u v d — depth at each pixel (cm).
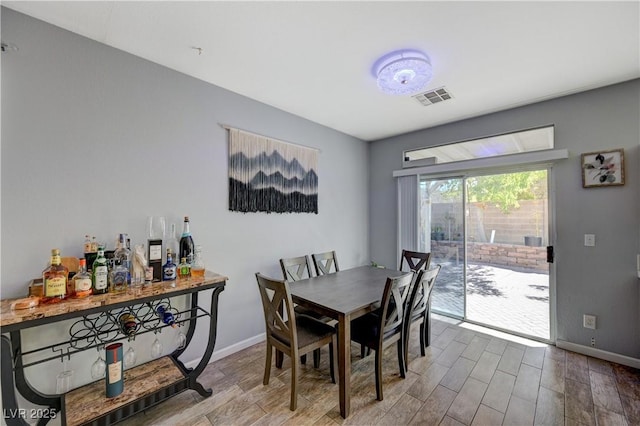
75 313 139
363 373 228
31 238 164
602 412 181
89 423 147
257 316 281
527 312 302
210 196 247
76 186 180
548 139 281
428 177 380
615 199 245
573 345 262
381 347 197
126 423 172
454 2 152
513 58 207
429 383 213
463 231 346
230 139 261
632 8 155
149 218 205
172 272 189
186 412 182
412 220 381
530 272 300
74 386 179
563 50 196
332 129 375
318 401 193
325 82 247
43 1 153
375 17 164
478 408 186
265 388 207
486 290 331
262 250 289
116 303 152
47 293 143
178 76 228
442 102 287
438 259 371
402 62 201
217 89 253
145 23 171
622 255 241
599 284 251
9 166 158
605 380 216
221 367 236
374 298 208
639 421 173
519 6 155
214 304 197
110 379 164
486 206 330
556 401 192
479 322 331
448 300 361
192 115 236
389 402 192
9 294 157
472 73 228
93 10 159
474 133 329
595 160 253
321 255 310
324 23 170
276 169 301
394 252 409
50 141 171
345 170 396
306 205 335
